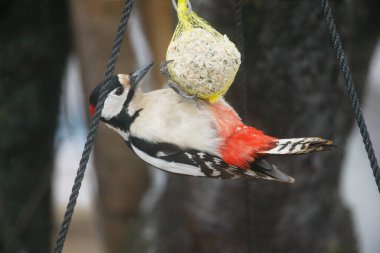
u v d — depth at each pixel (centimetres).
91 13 1441
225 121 630
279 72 1063
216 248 1138
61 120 1582
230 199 1107
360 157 1720
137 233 1427
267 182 1102
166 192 1370
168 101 646
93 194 1655
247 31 1048
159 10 1417
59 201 2369
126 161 1543
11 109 1498
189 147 632
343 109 1153
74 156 2441
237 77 989
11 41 1500
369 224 1691
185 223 1211
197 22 686
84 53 1477
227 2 1027
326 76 1091
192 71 627
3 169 1489
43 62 1527
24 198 1514
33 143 1525
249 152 617
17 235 1488
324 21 1069
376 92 2091
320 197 1139
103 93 608
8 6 1492
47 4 1509
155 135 640
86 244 2205
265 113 1074
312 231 1148
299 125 1089
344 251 1367
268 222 1123
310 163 1108
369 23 1249
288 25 1052
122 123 661
